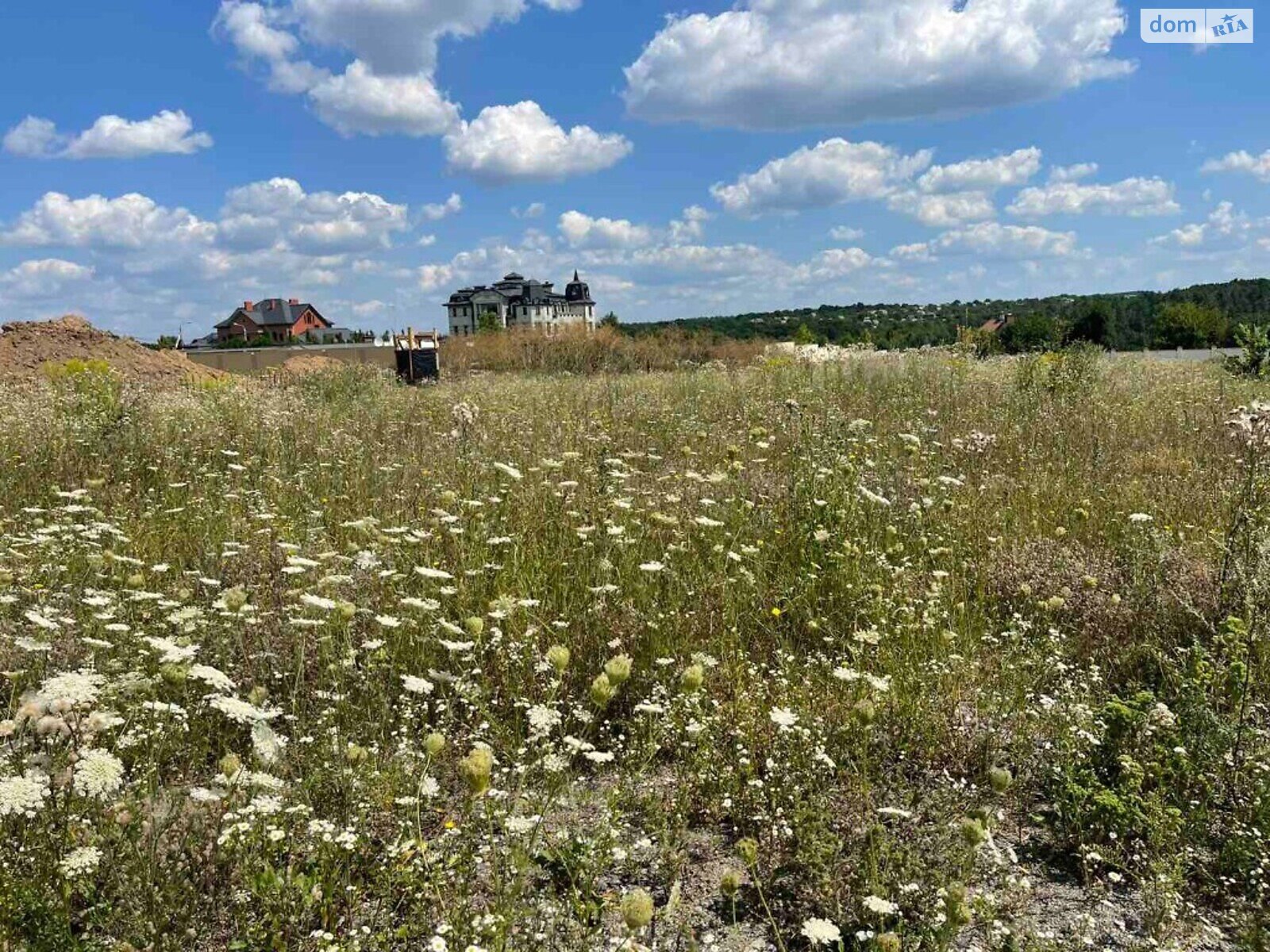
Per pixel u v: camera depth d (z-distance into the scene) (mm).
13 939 2039
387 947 2209
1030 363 12359
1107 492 6473
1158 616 4188
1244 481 5465
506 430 8883
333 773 2727
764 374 15688
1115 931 2477
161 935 2098
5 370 17625
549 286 125375
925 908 2410
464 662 3643
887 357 17766
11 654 3375
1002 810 3029
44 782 2184
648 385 15125
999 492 6617
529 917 2246
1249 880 2619
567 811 2863
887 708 3404
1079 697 3549
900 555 5176
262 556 4953
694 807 2996
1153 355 21641
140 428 8750
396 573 4277
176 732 2941
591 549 4785
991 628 4363
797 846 2723
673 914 2453
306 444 8781
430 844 2537
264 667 3604
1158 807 2744
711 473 7070
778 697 3537
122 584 4309
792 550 5141
